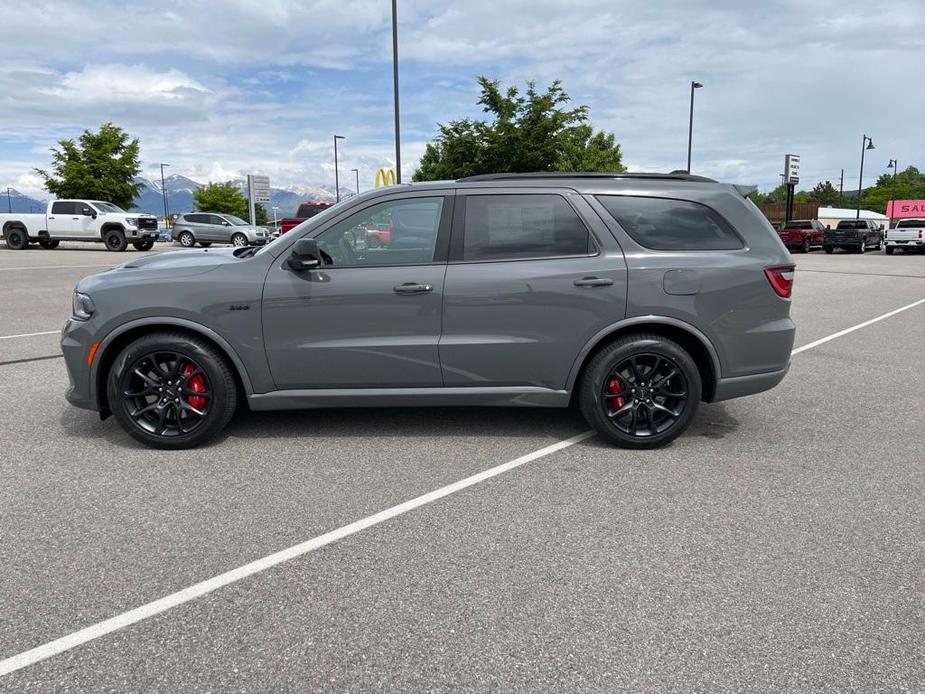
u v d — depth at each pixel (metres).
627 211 4.49
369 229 4.42
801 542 3.22
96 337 4.36
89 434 4.79
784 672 2.31
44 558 3.05
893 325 9.81
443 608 2.68
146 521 3.43
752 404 5.65
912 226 31.81
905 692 2.21
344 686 2.24
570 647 2.44
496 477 4.04
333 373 4.43
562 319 4.39
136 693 2.21
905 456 4.41
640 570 2.96
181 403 4.45
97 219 27.19
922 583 2.86
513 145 20.97
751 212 4.60
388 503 3.66
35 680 2.26
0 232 28.16
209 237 32.81
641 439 4.50
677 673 2.30
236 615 2.63
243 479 3.99
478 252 4.42
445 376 4.45
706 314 4.43
